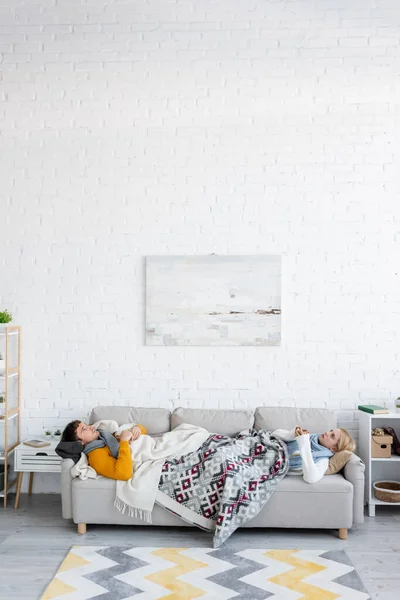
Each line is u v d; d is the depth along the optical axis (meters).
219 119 4.91
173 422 4.60
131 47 4.92
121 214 4.92
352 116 4.89
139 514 3.97
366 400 4.85
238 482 3.90
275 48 4.91
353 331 4.86
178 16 4.91
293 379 4.86
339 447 4.19
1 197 4.95
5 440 4.52
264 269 4.86
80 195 4.93
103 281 4.92
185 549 3.76
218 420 4.55
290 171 4.89
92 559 3.58
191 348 4.89
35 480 4.93
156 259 4.88
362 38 4.89
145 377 4.90
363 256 4.87
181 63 4.91
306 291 4.87
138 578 3.33
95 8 4.92
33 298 4.93
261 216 4.89
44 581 3.31
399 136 4.88
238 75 4.91
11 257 4.94
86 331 4.92
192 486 3.97
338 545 3.84
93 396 4.91
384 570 3.46
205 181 4.91
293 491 3.96
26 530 4.09
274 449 4.20
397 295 4.86
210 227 4.90
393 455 4.59
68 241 4.93
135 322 4.91
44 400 4.91
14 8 4.93
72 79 4.93
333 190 4.88
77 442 4.12
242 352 4.88
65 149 4.95
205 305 4.88
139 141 4.92
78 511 3.99
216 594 3.14
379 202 4.87
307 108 4.90
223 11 4.91
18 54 4.94
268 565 3.51
